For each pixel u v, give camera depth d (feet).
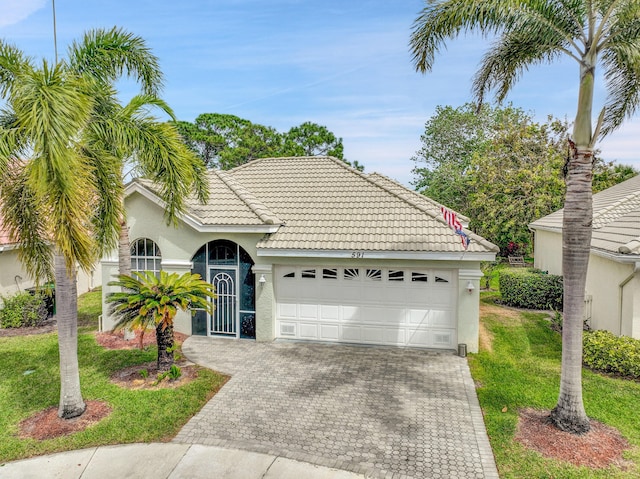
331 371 38.68
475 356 41.93
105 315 51.80
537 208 93.56
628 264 40.14
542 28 26.96
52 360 42.19
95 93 29.68
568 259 27.27
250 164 63.46
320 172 58.44
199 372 38.24
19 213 30.30
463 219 61.21
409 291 44.47
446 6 28.48
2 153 25.40
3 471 24.84
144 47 37.01
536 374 37.55
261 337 47.42
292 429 28.91
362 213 48.62
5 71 27.66
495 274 93.40
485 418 29.91
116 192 31.63
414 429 28.71
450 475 23.86
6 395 34.35
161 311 34.30
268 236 46.60
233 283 48.34
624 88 33.91
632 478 23.00
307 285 46.91
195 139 151.43
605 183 115.34
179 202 37.52
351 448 26.61
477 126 139.85
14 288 58.29
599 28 25.99
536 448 25.96
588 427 27.61
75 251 24.25
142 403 32.37
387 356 42.42
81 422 29.84
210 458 25.81
